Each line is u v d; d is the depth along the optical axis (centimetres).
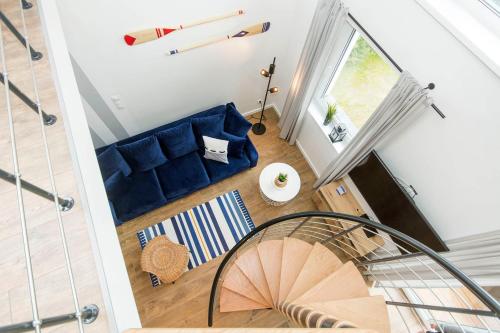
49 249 160
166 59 414
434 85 275
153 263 404
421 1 254
